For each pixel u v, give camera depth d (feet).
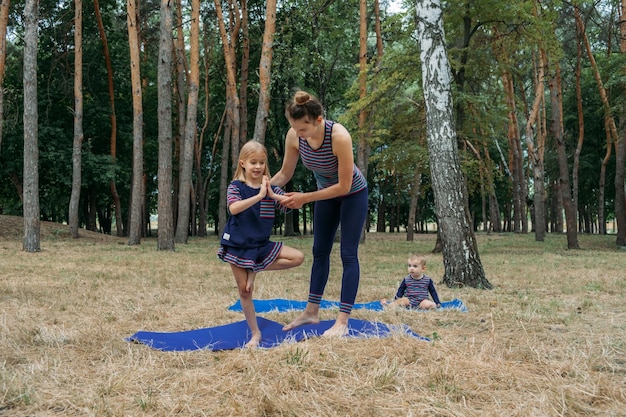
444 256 28.14
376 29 67.72
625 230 68.59
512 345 13.62
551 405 9.10
